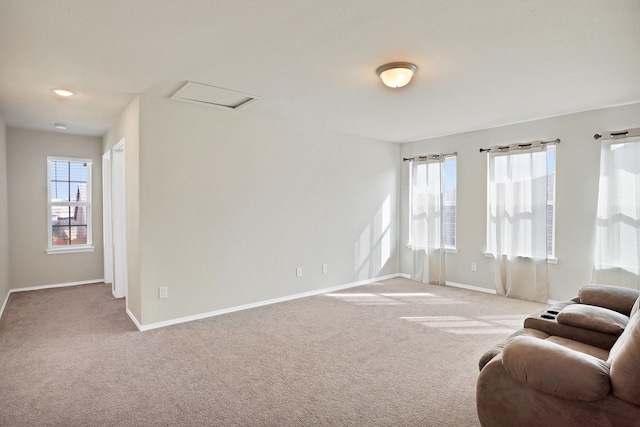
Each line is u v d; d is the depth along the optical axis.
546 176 4.50
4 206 4.50
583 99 3.74
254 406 2.26
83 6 2.00
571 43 2.46
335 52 2.62
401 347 3.20
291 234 4.80
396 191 6.29
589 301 2.65
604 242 4.02
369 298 4.86
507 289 4.88
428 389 2.47
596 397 1.49
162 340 3.33
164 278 3.72
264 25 2.23
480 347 3.20
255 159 4.41
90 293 5.07
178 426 2.05
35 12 2.05
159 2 1.96
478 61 2.77
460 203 5.47
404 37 2.38
